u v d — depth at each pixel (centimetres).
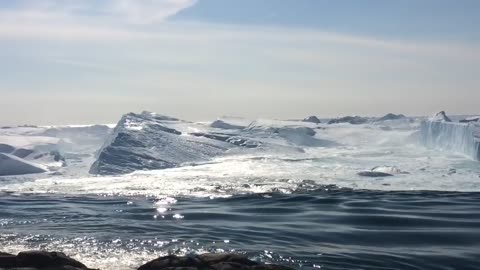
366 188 5512
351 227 3095
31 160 10844
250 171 7419
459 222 3231
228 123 14775
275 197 4762
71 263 1720
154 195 5103
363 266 2167
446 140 9562
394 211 3738
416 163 8006
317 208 3997
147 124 11825
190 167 8212
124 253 2417
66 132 16212
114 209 4097
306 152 10719
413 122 14562
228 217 3600
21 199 4884
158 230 3058
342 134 13538
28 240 2738
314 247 2538
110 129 16950
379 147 11412
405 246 2550
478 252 2397
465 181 5962
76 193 5384
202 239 2753
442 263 2212
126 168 8538
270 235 2859
